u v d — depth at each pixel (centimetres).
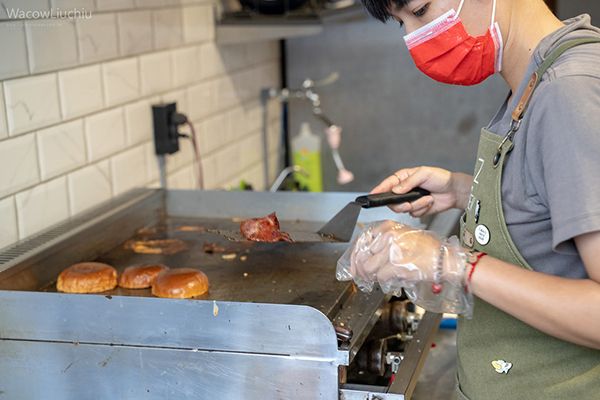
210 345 122
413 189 152
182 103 222
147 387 126
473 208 124
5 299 128
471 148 303
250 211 194
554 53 108
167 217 197
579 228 98
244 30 238
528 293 104
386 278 113
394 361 139
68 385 129
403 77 301
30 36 157
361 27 298
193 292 143
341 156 312
